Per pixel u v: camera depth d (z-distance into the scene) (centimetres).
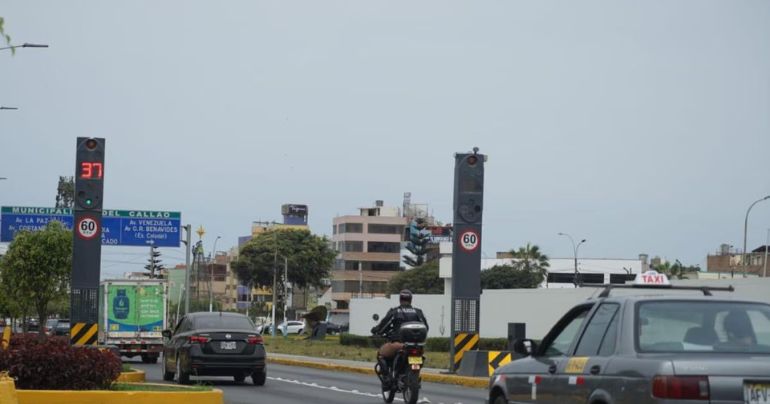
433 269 13350
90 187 3172
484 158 3425
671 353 1080
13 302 7194
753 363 1028
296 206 18512
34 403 1886
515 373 1385
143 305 5169
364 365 4369
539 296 6400
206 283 17938
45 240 6756
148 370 4219
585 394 1164
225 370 3030
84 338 3145
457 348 3419
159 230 6331
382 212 17812
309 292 16862
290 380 3456
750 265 13750
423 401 2544
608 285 1260
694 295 1194
